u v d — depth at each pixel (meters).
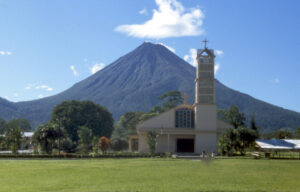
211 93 81.62
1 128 162.62
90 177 31.33
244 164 47.56
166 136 83.88
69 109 114.62
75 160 55.28
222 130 82.00
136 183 27.78
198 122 81.12
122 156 64.62
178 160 56.19
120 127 173.12
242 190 25.09
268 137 131.38
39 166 42.28
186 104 84.62
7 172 35.19
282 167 43.38
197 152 80.19
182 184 27.42
